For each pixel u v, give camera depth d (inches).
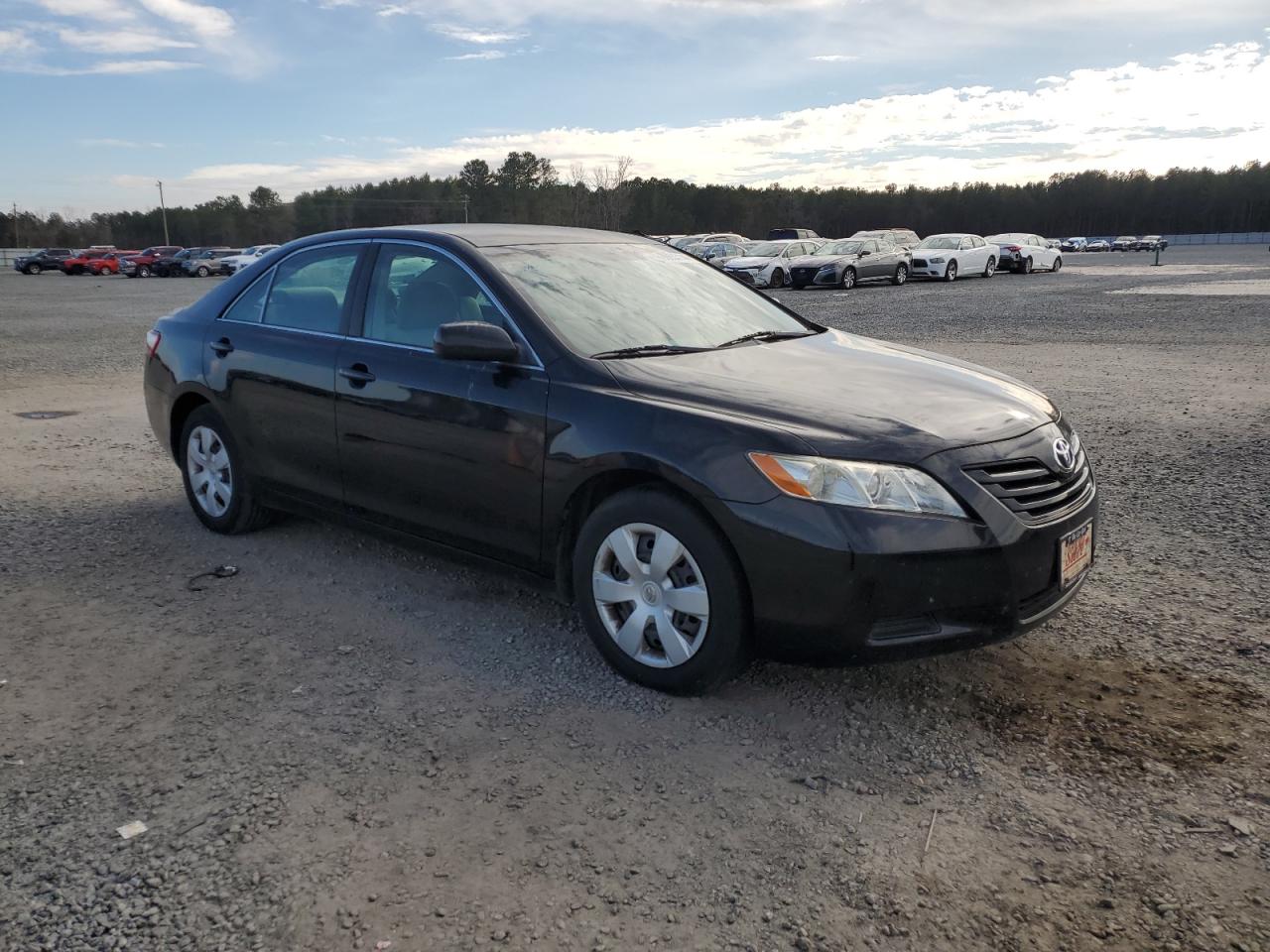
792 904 92.7
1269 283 1031.6
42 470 259.0
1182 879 96.0
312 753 119.0
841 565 115.3
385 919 90.5
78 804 108.2
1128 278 1218.0
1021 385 156.6
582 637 152.4
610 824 104.9
